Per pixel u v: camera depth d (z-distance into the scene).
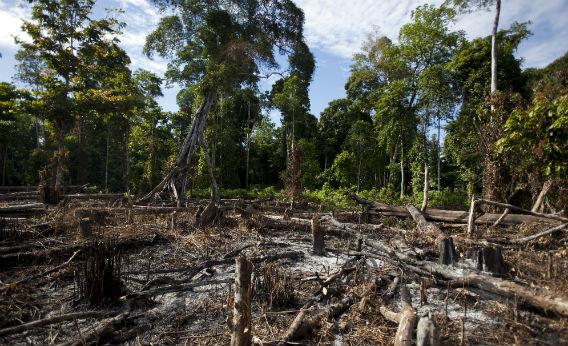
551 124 6.06
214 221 9.70
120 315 4.01
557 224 7.64
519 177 9.35
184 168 15.71
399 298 4.62
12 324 4.02
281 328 3.91
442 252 5.13
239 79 17.50
